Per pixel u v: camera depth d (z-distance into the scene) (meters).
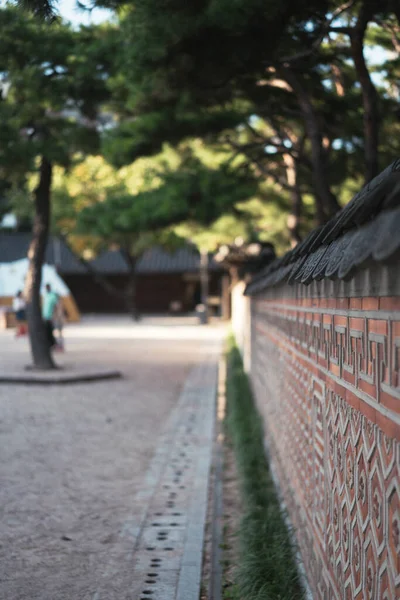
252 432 9.20
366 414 2.85
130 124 11.71
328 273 2.52
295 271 3.77
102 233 13.62
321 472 4.30
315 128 9.45
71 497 7.27
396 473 2.36
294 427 5.99
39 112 14.88
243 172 14.72
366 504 2.90
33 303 17.20
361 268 2.12
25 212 29.20
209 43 7.77
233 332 28.48
